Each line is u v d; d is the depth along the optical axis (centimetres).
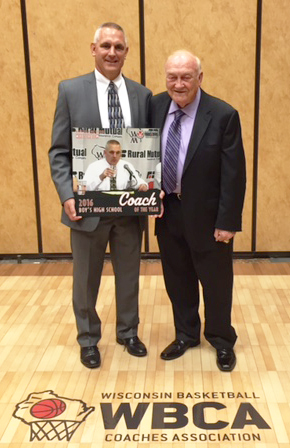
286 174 471
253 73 450
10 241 492
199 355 312
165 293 407
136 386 281
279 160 468
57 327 353
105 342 330
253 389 277
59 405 265
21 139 467
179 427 246
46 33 445
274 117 459
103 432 244
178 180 276
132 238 297
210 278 288
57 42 446
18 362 308
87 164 268
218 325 299
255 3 435
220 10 438
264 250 489
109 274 449
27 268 472
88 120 270
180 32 443
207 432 243
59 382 287
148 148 270
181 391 276
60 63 450
